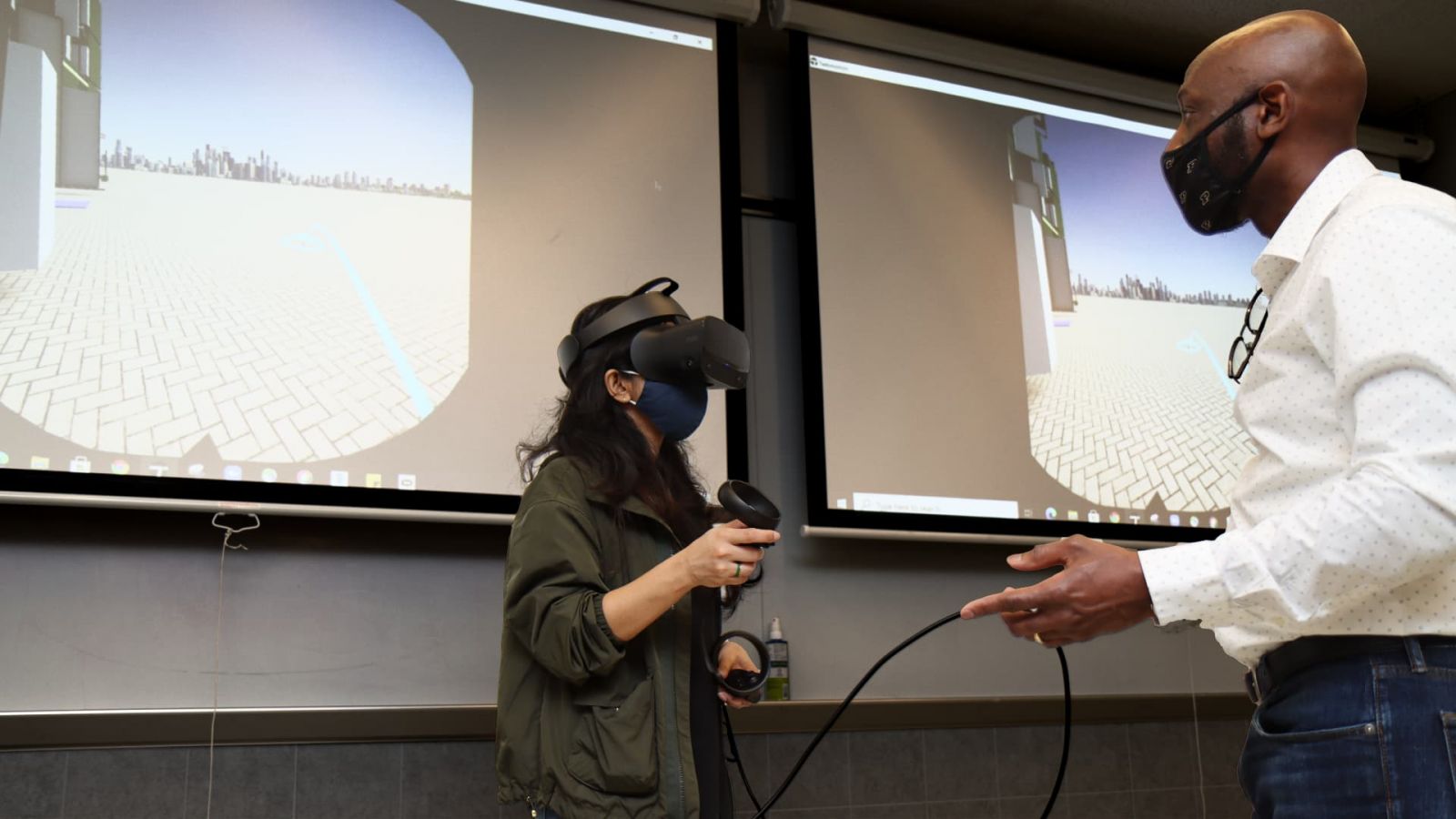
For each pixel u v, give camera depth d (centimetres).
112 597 238
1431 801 103
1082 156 369
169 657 239
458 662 263
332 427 254
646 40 314
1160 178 379
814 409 308
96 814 226
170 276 247
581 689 141
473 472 265
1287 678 116
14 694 227
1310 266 118
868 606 312
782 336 323
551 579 142
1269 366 119
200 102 258
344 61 276
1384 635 108
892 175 336
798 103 329
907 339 325
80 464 230
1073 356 347
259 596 250
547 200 290
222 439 243
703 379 153
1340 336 107
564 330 284
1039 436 335
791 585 305
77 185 243
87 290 239
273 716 237
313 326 258
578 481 148
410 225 273
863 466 310
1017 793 315
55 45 246
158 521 244
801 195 322
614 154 302
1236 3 364
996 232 347
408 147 278
